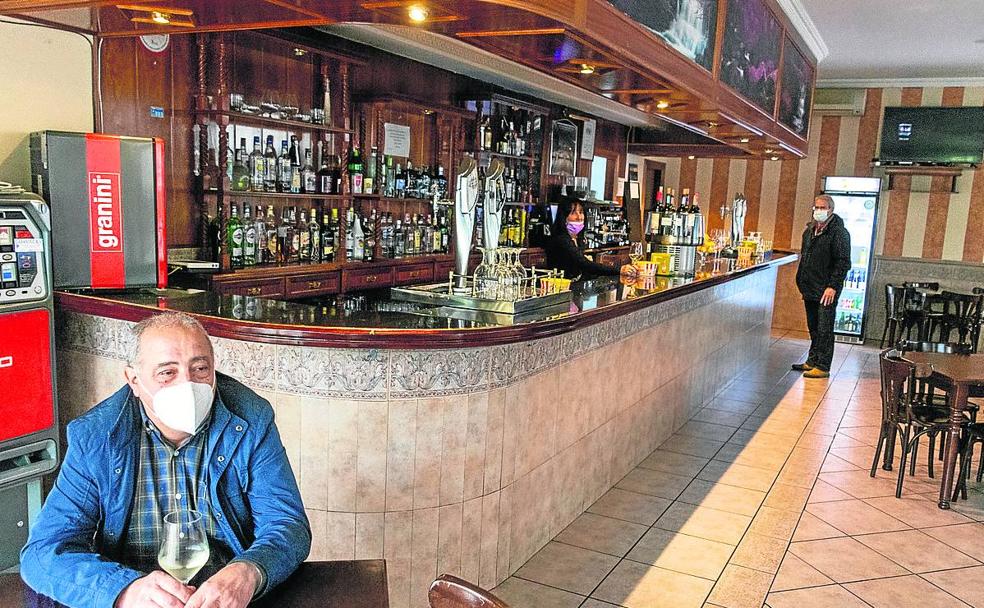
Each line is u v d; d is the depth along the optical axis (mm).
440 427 3018
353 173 5496
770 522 4121
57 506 1696
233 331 2869
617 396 4488
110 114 4070
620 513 4172
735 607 3221
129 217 3662
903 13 6418
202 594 1502
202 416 1735
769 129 5883
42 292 3355
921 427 4492
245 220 4809
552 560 3598
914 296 8922
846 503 4426
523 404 3373
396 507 3000
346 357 2877
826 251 7699
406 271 6047
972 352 5098
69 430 1709
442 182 6523
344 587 1677
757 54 5309
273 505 1842
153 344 1704
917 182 9836
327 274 5246
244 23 2869
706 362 6434
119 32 3096
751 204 10930
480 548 3240
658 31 3492
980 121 9305
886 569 3617
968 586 3475
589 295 4258
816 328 7910
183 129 4473
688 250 5762
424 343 2814
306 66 5219
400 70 6121
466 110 6578
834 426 6047
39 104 3771
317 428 2936
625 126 10141
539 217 8070
